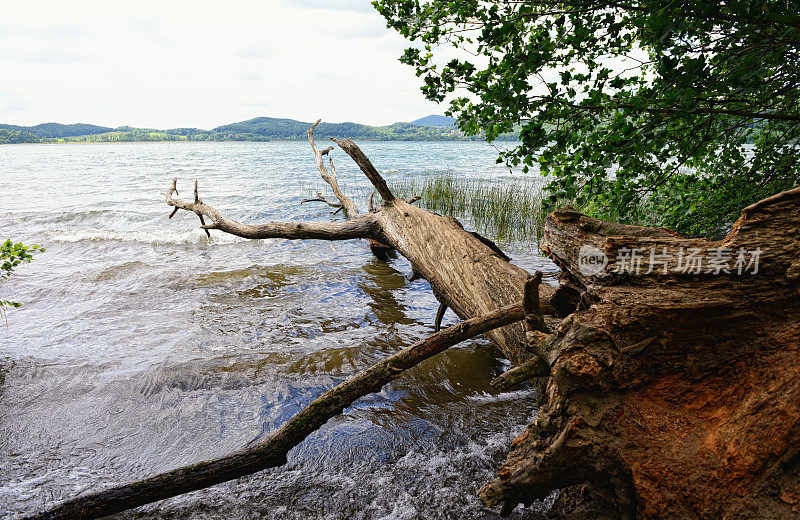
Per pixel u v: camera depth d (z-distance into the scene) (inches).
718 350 82.5
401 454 129.6
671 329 82.5
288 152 2623.0
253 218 497.4
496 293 160.4
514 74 142.6
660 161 162.4
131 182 885.8
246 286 275.3
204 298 254.8
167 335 206.1
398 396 159.5
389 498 113.1
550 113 144.3
